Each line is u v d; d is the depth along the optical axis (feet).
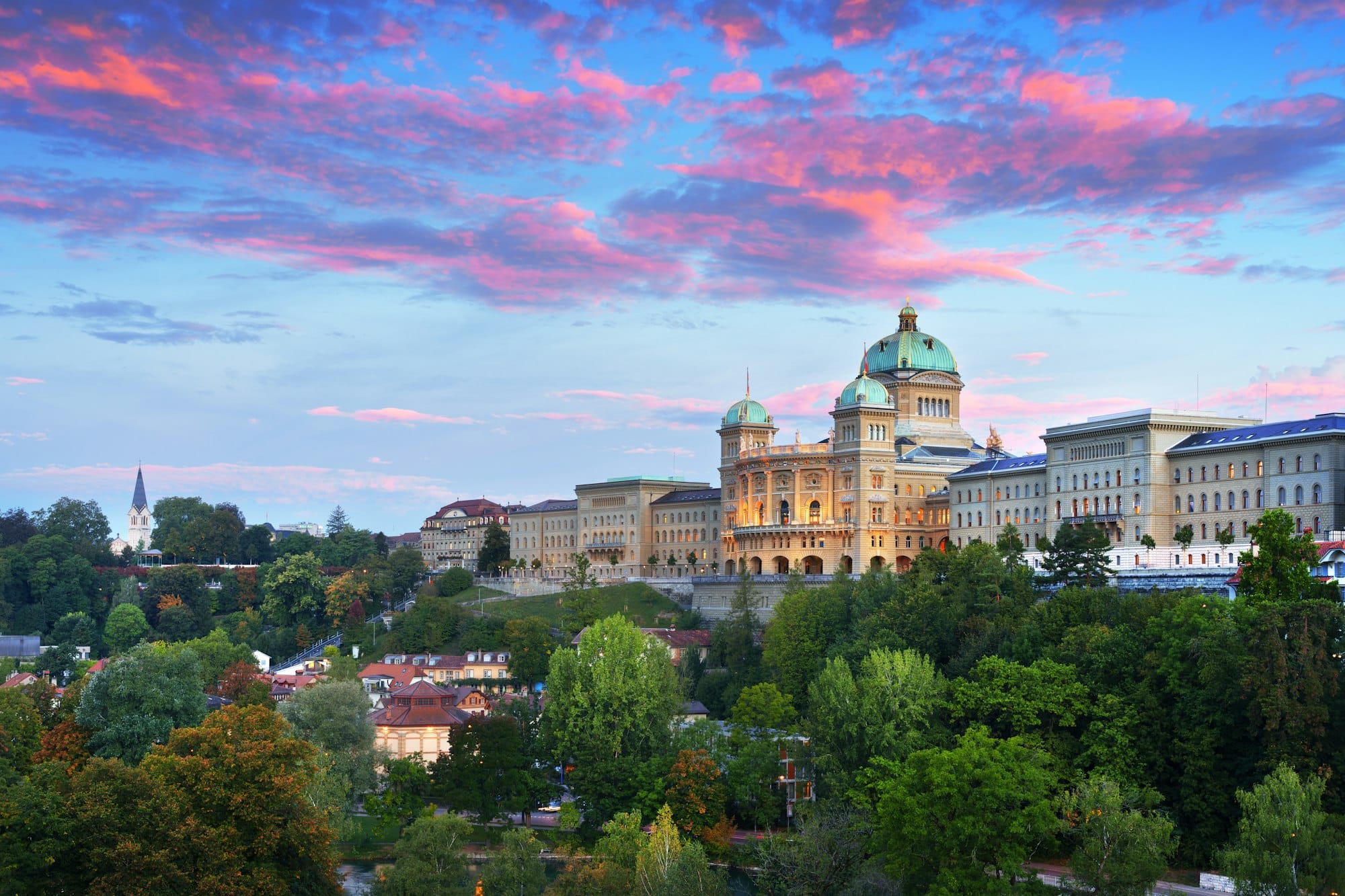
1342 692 420.77
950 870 371.56
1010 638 546.67
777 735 554.87
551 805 602.85
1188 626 463.42
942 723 499.51
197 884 321.93
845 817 432.66
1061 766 457.27
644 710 543.80
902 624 611.47
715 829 492.13
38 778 337.72
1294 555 492.54
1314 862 343.67
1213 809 427.74
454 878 412.98
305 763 392.47
